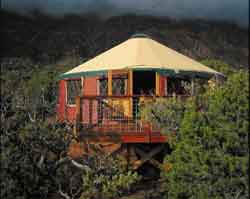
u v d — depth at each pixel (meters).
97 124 14.43
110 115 15.52
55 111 20.12
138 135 13.71
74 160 11.26
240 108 9.48
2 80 46.06
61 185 10.61
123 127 14.31
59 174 10.46
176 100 12.26
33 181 9.76
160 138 13.80
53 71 42.59
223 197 9.44
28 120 11.13
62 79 19.94
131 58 17.70
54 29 183.88
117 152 13.84
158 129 13.25
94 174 10.59
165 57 18.23
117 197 12.38
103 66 17.92
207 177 9.55
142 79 18.61
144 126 13.93
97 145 12.96
